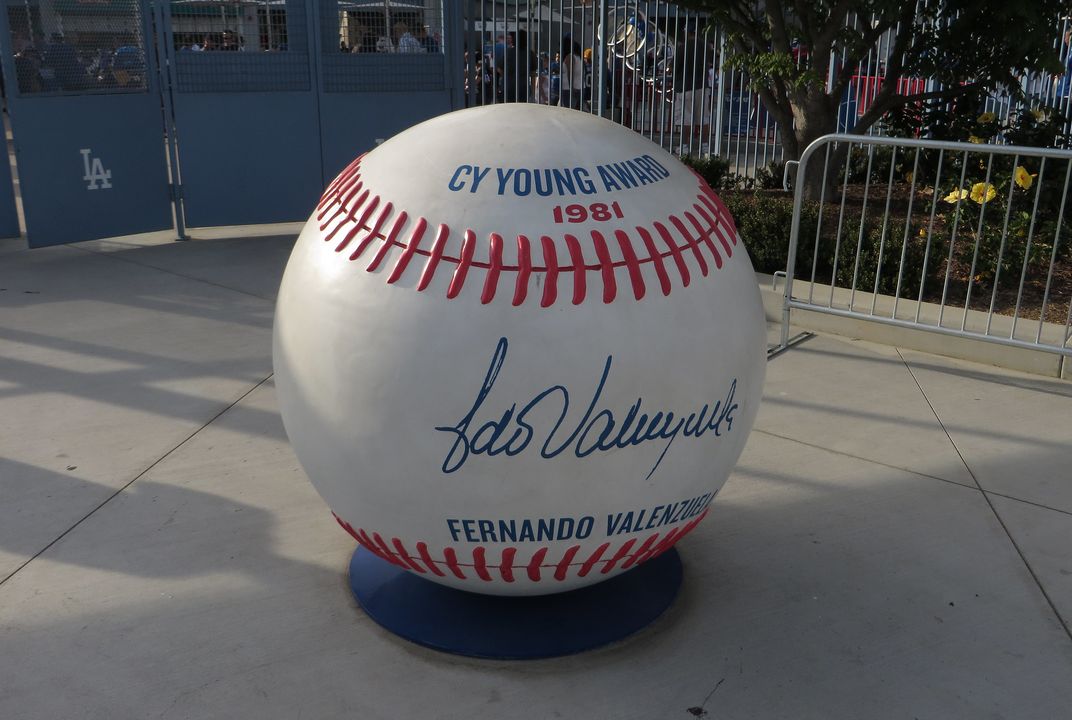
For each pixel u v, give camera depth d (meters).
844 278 6.86
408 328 2.50
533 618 3.11
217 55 8.43
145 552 3.57
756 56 9.12
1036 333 5.66
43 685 2.84
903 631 3.14
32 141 7.77
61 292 7.01
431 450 2.53
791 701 2.80
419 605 3.17
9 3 7.45
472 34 9.80
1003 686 2.88
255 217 9.02
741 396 2.82
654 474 2.66
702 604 3.27
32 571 3.43
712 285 2.70
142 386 5.21
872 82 11.70
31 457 4.35
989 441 4.61
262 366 5.53
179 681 2.86
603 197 2.60
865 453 4.47
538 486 2.55
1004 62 8.55
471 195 2.57
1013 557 3.59
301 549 3.59
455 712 2.74
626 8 12.34
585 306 2.47
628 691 2.84
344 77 8.97
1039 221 7.36
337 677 2.88
